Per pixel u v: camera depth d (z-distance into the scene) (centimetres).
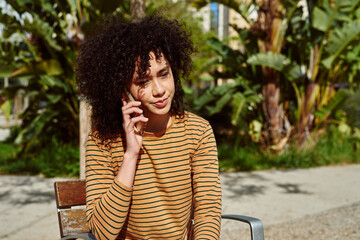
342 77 709
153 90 130
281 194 492
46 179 562
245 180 570
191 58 160
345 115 808
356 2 616
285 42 712
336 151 733
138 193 138
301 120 709
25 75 595
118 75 130
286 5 637
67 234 178
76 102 686
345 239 332
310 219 393
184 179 143
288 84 719
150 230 142
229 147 767
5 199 456
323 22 631
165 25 145
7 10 717
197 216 148
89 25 527
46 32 580
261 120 724
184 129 145
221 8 1347
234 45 1186
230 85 698
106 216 126
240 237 333
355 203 452
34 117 736
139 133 129
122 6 601
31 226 362
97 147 137
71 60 605
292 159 680
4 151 747
